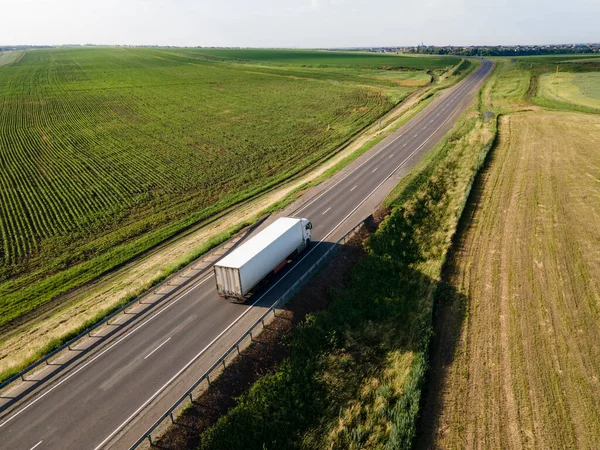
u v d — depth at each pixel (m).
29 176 66.44
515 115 81.56
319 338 26.95
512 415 20.59
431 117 86.31
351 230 38.50
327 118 97.75
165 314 29.73
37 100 125.81
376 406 22.38
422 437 20.14
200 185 61.22
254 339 25.66
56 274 40.16
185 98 126.25
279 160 70.44
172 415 20.59
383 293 32.50
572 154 57.72
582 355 23.84
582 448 18.62
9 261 42.91
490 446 19.22
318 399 23.03
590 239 36.12
